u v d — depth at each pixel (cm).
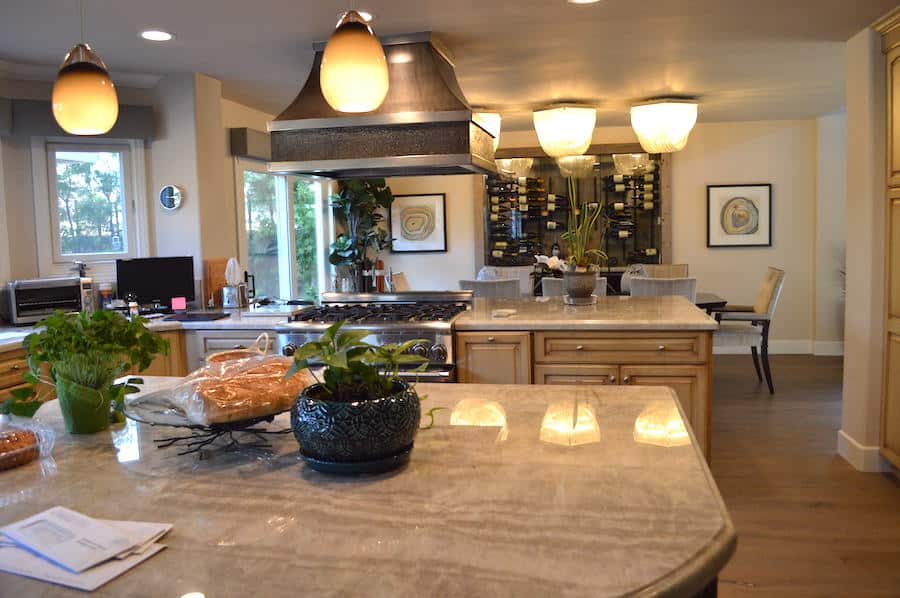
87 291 425
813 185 767
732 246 781
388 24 362
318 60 392
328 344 147
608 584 100
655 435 169
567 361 370
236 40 386
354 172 426
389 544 114
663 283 527
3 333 380
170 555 112
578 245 444
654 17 362
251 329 400
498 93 549
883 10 359
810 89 563
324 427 142
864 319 406
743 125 771
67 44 388
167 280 450
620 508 127
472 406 198
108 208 467
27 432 162
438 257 828
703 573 106
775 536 328
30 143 441
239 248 568
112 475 150
